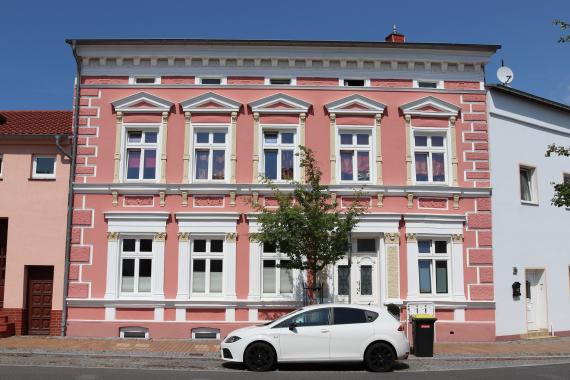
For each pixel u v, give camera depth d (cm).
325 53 1984
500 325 1934
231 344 1335
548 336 2039
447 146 1994
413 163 1969
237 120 1945
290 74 1981
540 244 2091
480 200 1970
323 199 1683
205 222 1878
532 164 2130
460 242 1934
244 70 1977
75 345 1645
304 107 1955
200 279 1888
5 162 1941
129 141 1955
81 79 1964
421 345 1570
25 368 1290
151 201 1898
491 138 2028
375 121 1969
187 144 1927
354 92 1984
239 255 1877
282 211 1630
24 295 1878
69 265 1861
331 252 1638
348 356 1326
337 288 1905
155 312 1839
